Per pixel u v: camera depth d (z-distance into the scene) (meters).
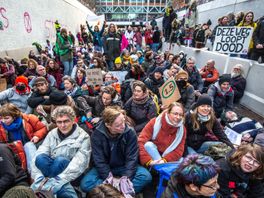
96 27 9.60
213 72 5.67
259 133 2.94
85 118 3.28
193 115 2.71
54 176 2.12
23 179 2.06
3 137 2.55
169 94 3.69
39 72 5.01
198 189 1.39
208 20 12.11
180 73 4.02
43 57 7.55
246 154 1.73
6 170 1.87
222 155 2.34
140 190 2.38
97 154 2.29
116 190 1.17
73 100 3.53
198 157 1.49
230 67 5.56
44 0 12.62
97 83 4.48
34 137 2.63
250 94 4.75
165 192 1.60
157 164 2.24
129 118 3.16
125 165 2.34
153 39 13.80
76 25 21.20
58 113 2.18
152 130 2.61
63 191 2.06
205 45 9.84
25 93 3.80
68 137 2.29
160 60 6.75
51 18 13.85
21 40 9.47
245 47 4.62
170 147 2.49
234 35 4.67
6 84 5.46
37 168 2.15
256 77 4.59
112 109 2.21
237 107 4.89
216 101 3.84
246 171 1.76
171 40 11.88
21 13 9.54
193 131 2.76
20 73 6.32
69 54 7.54
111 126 2.13
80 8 23.38
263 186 2.00
